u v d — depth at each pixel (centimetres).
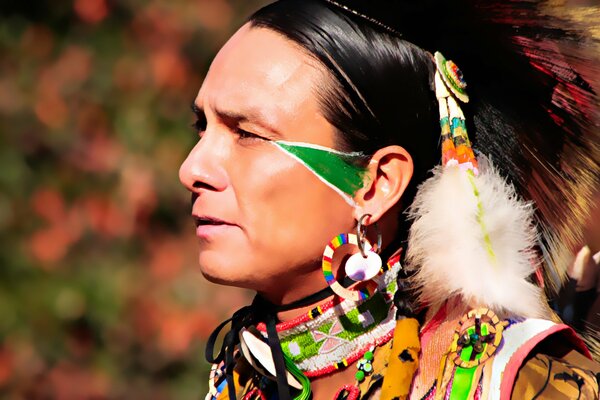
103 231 1051
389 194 365
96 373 1005
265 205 357
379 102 362
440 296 346
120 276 1032
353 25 365
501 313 338
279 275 362
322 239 359
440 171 362
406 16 372
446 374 331
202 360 1011
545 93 386
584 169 390
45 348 1008
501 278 338
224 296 1035
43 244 1035
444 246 345
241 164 360
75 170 1067
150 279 1039
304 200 356
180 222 1068
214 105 367
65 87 1095
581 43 385
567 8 385
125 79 1105
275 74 361
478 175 357
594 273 390
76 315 1016
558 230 389
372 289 367
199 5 1130
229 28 1132
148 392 1002
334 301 367
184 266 1049
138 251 1050
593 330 394
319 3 370
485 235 343
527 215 359
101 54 1111
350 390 363
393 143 366
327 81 359
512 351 326
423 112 370
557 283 391
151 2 1123
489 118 387
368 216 361
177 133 1096
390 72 364
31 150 1067
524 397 322
